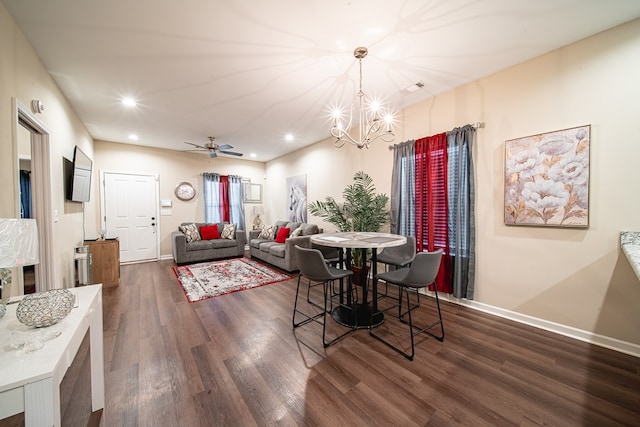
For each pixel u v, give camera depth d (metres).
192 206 6.00
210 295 3.30
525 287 2.47
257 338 2.23
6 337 0.96
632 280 1.95
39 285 2.34
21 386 0.73
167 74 2.57
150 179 5.46
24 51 1.97
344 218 4.02
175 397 1.54
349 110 3.51
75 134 3.43
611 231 2.02
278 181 6.60
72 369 1.82
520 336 2.23
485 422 1.35
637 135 1.90
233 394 1.57
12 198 1.75
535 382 1.65
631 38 1.91
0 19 1.64
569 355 1.94
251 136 4.77
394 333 2.30
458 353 1.98
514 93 2.49
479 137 2.74
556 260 2.29
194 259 5.10
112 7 1.72
